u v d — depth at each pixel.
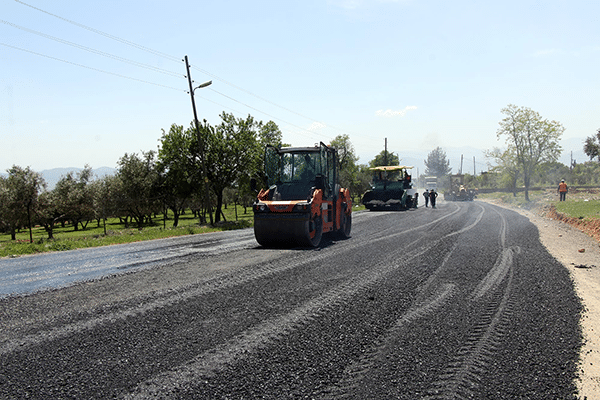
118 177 38.88
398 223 18.80
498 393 3.14
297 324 4.72
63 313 5.31
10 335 4.51
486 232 14.47
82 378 3.42
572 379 3.38
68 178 39.25
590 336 4.36
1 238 37.09
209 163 29.83
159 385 3.28
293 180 12.46
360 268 8.07
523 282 6.86
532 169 39.84
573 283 6.79
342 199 13.70
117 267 8.87
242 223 26.06
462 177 52.47
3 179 27.44
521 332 4.47
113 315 5.14
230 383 3.30
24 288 6.98
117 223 56.91
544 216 22.69
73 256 11.37
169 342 4.20
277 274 7.53
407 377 3.40
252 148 30.83
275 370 3.53
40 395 3.14
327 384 3.28
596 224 14.67
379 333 4.43
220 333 4.45
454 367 3.60
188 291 6.32
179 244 13.51
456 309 5.32
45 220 32.16
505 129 40.38
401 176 32.97
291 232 10.98
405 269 7.95
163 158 30.75
